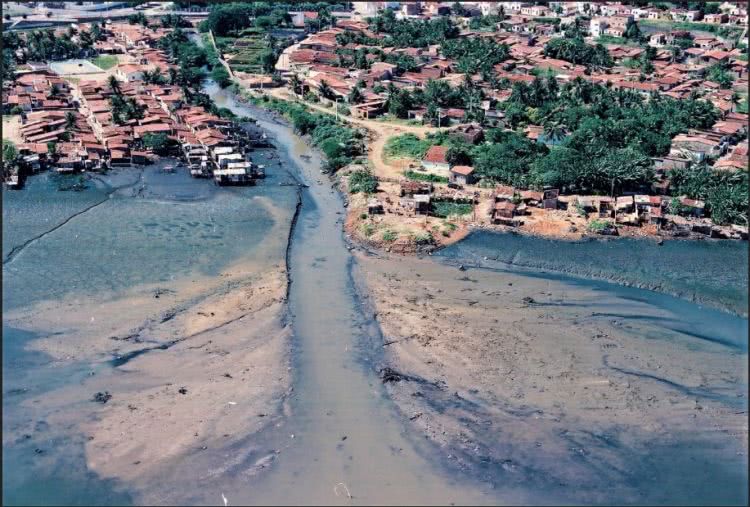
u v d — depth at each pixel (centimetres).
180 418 7944
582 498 6894
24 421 7869
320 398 8319
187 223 13162
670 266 11488
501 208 13088
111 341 9375
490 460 7388
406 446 7588
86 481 7069
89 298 10406
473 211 13425
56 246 12006
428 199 13400
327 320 9969
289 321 9919
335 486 7044
